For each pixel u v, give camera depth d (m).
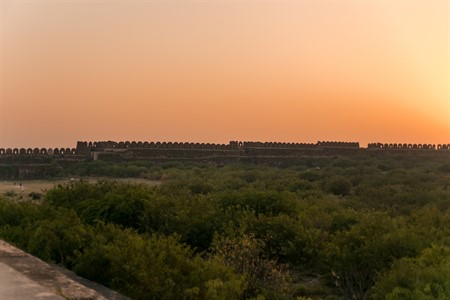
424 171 60.97
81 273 11.72
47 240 12.92
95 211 19.77
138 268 10.85
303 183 40.84
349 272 14.38
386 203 31.48
